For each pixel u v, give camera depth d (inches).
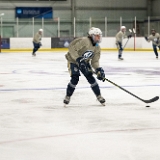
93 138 298.0
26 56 1485.0
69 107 427.5
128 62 1167.0
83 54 398.6
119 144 281.7
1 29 1929.1
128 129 326.0
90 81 429.7
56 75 781.9
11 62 1166.3
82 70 398.0
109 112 398.9
